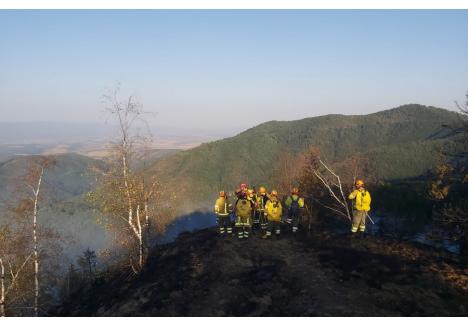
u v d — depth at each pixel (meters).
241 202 14.48
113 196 16.42
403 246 12.77
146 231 17.80
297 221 15.33
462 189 21.42
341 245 13.36
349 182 26.81
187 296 10.90
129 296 11.93
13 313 19.67
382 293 9.85
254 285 11.06
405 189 26.47
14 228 20.45
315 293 10.22
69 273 36.12
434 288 9.88
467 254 13.45
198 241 15.49
